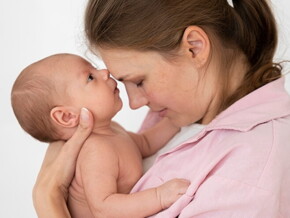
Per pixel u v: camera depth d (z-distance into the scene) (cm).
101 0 88
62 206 103
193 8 88
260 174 81
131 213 94
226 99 94
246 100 91
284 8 149
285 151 84
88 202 100
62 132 108
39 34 193
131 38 87
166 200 90
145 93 95
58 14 189
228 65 93
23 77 107
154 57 89
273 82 93
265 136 84
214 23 90
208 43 89
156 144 116
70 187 107
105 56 92
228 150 85
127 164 104
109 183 99
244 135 86
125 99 181
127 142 108
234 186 82
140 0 86
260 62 96
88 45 95
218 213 84
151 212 92
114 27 87
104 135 106
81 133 103
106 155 101
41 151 188
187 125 104
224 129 91
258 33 95
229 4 95
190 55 89
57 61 106
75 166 105
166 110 100
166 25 87
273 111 89
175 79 91
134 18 86
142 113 179
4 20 193
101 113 105
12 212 185
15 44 196
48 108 105
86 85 104
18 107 108
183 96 94
